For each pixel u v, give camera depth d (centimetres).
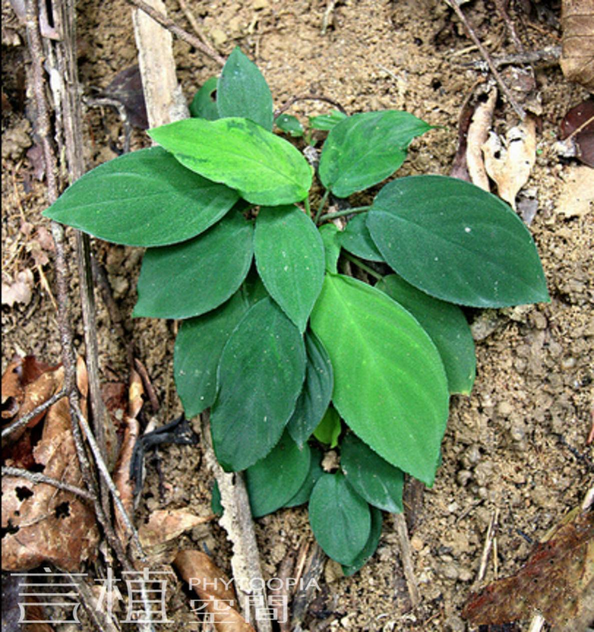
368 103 31
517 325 28
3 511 27
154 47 31
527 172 29
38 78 30
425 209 26
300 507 30
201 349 27
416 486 29
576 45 28
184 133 25
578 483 28
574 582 27
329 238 28
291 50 32
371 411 26
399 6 32
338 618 29
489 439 29
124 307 32
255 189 26
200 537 30
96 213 26
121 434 31
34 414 28
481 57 31
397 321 26
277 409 25
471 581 28
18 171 34
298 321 25
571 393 28
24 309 33
